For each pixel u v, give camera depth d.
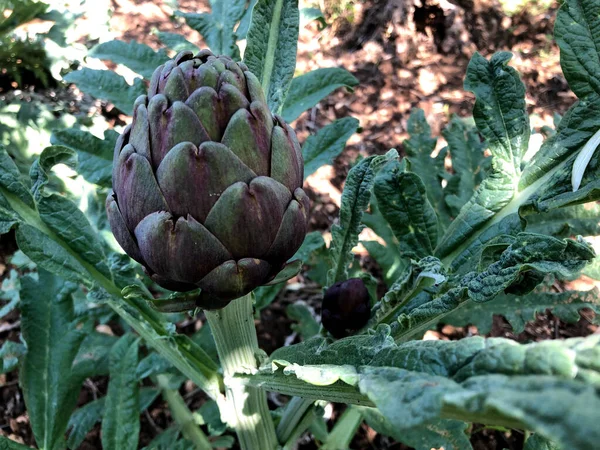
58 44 0.65
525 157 0.35
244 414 0.27
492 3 0.74
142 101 0.19
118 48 0.35
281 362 0.20
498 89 0.27
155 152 0.18
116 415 0.30
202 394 0.47
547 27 0.73
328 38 0.77
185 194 0.18
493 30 0.74
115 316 0.42
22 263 0.41
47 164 0.26
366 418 0.34
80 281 0.27
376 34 0.76
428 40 0.75
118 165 0.19
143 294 0.22
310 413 0.29
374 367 0.17
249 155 0.18
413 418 0.13
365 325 0.27
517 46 0.74
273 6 0.28
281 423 0.30
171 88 0.18
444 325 0.49
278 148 0.19
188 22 0.35
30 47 0.63
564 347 0.13
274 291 0.36
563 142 0.25
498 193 0.27
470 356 0.15
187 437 0.37
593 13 0.24
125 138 0.20
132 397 0.30
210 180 0.18
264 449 0.28
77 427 0.37
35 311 0.31
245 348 0.25
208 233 0.18
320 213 0.58
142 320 0.28
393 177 0.29
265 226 0.19
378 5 0.76
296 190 0.20
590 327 0.48
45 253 0.27
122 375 0.30
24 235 0.26
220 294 0.20
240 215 0.18
